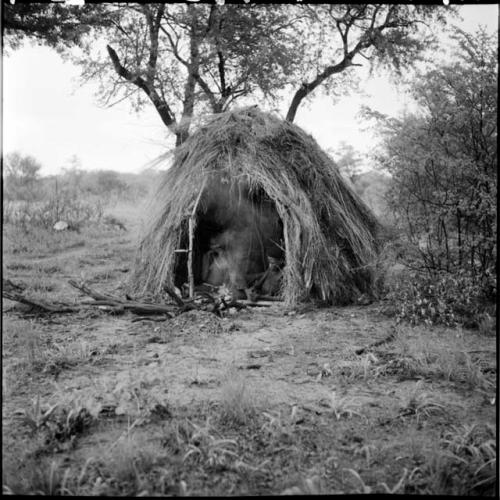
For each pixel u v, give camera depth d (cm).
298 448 352
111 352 548
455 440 357
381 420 396
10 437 365
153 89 1166
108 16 1162
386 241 795
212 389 450
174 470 325
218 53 1202
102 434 371
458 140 720
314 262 762
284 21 1251
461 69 711
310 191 827
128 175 2656
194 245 826
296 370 500
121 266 1077
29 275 968
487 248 678
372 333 621
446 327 633
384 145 770
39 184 2238
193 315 673
